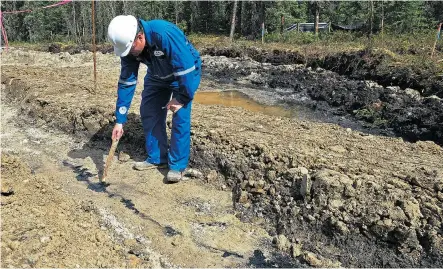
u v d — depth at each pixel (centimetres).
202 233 357
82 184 433
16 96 735
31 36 3106
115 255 312
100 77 904
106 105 592
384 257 323
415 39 1278
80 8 2978
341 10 2606
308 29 2669
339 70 1096
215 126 515
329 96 920
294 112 843
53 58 1316
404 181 370
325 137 492
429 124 702
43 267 263
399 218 331
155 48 367
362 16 2008
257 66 1255
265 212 382
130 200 402
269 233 361
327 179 364
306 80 1056
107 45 1670
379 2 1753
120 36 354
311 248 338
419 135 693
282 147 441
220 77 1180
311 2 2397
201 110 618
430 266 313
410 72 898
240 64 1290
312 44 1434
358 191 355
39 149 525
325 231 348
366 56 1041
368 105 819
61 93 693
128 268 297
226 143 464
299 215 364
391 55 1019
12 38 3203
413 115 741
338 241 339
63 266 272
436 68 880
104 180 430
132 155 495
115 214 378
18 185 376
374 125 759
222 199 408
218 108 641
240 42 1652
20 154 510
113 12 2875
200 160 460
